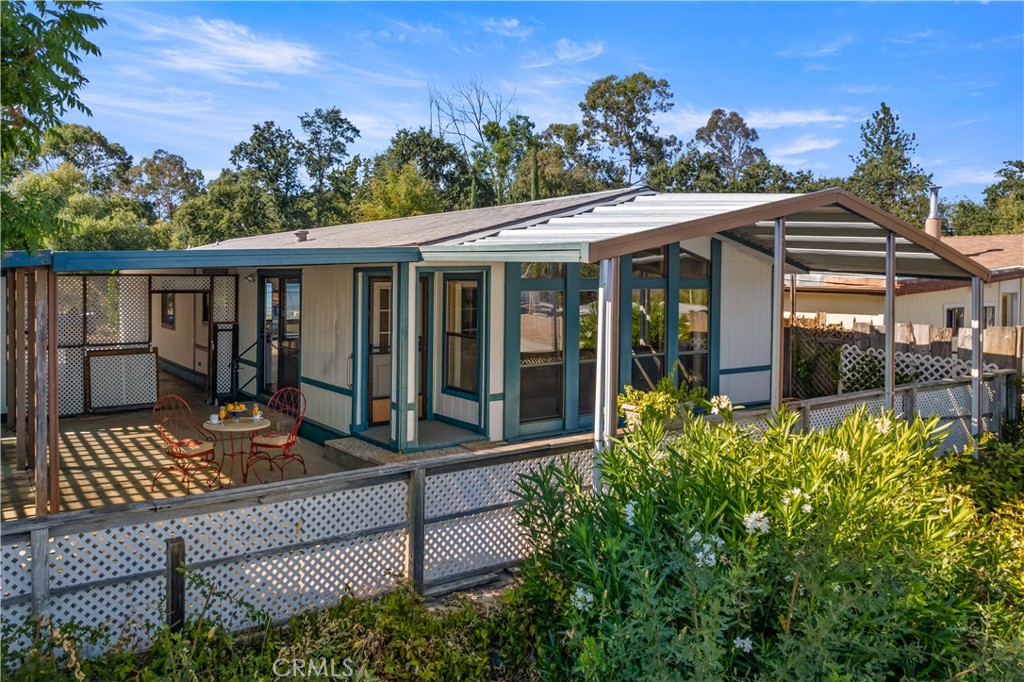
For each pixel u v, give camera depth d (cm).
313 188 5150
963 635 403
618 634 370
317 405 1082
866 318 1580
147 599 453
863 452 533
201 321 1509
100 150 5469
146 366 1295
